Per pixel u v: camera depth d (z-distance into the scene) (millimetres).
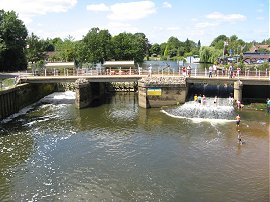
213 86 69812
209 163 33000
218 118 48406
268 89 57656
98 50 106375
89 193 27469
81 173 31250
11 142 40062
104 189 28094
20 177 30547
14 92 55438
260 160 33500
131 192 27516
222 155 34969
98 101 66000
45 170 32031
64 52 126625
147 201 26047
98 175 30766
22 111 57312
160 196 26781
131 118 50688
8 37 91812
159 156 35062
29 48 120000
